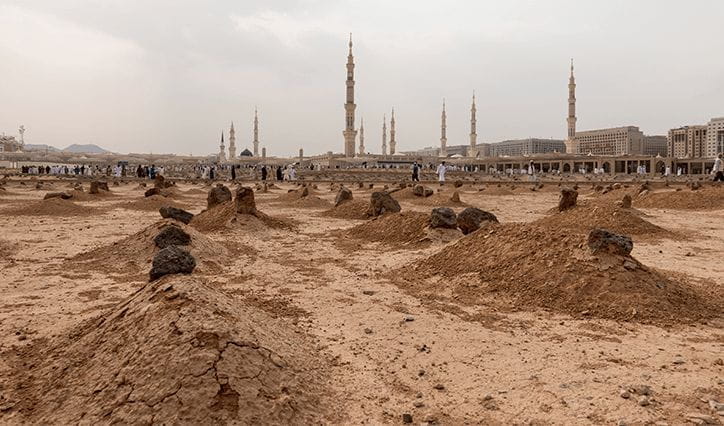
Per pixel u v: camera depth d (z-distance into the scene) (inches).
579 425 219.0
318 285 475.2
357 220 1030.4
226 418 201.2
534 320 369.7
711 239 753.0
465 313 387.9
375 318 371.2
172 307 254.1
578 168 5639.8
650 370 277.3
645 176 3408.0
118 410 203.9
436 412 230.7
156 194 1387.8
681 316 367.9
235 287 461.1
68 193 1427.2
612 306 380.5
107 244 678.5
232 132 7618.1
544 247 467.5
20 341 312.0
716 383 259.3
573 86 5659.5
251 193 850.8
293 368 250.4
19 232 795.4
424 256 605.3
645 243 705.0
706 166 5029.5
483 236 540.1
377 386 256.8
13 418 213.9
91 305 394.6
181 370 213.9
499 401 241.8
